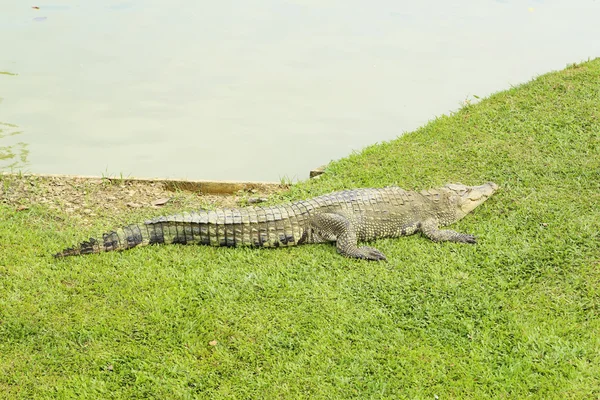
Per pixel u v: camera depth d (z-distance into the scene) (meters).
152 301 5.68
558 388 4.69
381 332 5.31
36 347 5.20
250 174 8.73
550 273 5.91
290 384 4.83
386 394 4.73
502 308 5.52
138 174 8.62
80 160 8.93
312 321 5.45
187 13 15.12
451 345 5.16
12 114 10.10
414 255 6.44
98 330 5.34
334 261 6.34
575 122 8.47
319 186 7.85
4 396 4.73
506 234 6.61
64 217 7.21
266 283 5.95
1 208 7.27
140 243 6.54
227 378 4.90
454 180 7.73
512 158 7.96
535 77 10.73
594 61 10.13
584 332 5.20
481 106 9.34
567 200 7.03
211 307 5.65
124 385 4.86
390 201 6.93
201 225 6.51
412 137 8.88
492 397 4.66
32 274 6.07
